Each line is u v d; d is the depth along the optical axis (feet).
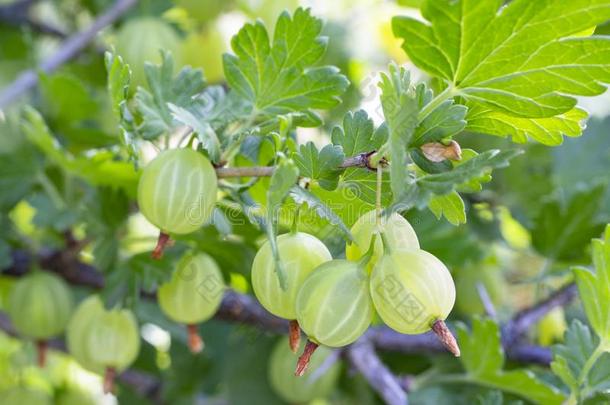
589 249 1.70
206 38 1.87
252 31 1.32
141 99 1.35
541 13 1.20
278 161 1.27
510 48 1.22
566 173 1.83
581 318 1.79
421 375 1.69
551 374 1.59
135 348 1.60
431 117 1.23
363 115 1.26
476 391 1.60
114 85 1.31
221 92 1.41
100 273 1.77
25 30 2.02
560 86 1.23
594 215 1.69
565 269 1.72
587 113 1.26
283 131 1.27
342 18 2.21
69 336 1.60
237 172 1.29
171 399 1.97
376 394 1.84
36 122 1.61
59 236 1.79
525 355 1.65
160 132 1.35
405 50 1.24
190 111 1.37
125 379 2.01
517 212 1.79
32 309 1.71
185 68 1.39
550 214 1.70
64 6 2.32
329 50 1.96
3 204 1.74
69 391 2.02
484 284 1.77
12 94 1.85
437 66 1.24
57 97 1.75
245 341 1.90
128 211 1.60
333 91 1.33
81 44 1.92
